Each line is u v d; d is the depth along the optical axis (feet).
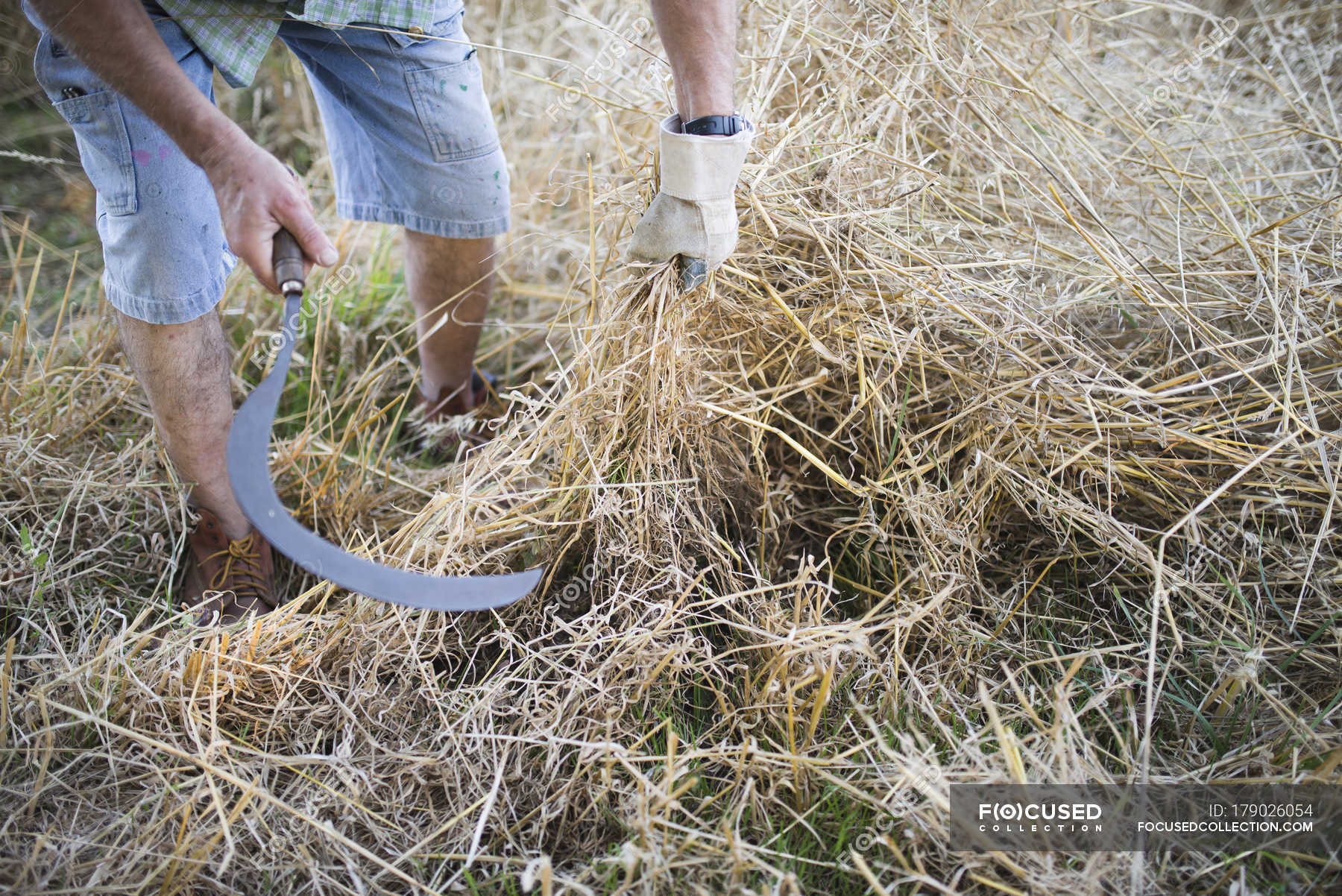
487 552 5.30
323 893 4.15
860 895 4.02
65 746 4.65
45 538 5.67
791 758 4.17
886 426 5.76
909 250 5.64
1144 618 5.08
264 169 4.09
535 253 8.13
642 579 5.07
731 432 5.70
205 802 4.37
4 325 7.55
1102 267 6.00
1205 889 3.92
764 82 6.08
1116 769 4.46
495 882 4.18
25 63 9.79
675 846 4.02
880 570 5.44
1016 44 7.26
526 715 4.58
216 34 4.82
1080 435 5.53
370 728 4.70
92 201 9.16
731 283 5.35
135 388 6.60
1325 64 7.91
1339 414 5.42
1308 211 5.98
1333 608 4.86
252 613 5.11
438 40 5.43
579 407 5.21
